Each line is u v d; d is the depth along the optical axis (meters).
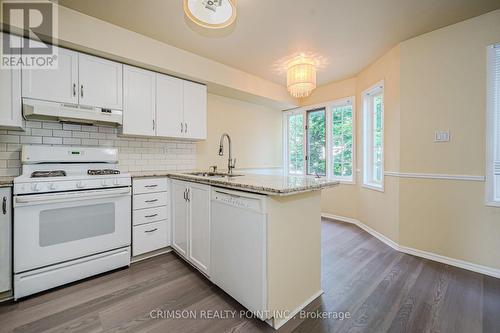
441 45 2.31
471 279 1.99
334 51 2.78
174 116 2.76
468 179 2.19
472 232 2.17
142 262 2.35
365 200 3.41
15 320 1.49
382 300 1.70
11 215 1.70
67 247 1.91
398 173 2.64
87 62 2.16
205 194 1.95
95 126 2.49
